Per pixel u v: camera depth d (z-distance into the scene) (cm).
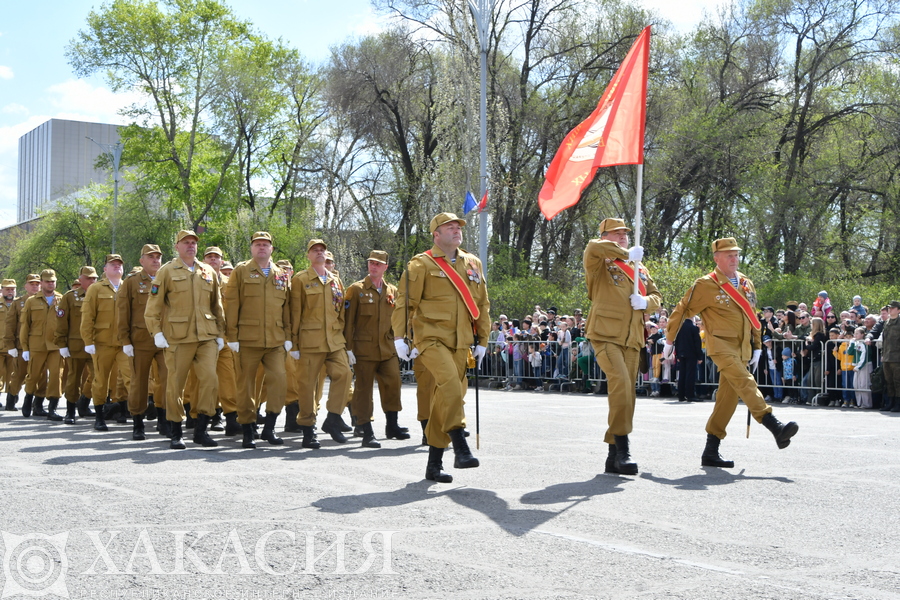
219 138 4384
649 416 1348
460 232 754
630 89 837
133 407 1081
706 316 838
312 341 1013
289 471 780
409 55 3688
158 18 4172
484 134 2455
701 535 519
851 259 3688
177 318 984
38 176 19938
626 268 789
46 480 721
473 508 599
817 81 3541
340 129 3969
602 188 3772
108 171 5169
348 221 3978
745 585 414
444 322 732
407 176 3862
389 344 1063
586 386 2056
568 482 711
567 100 3650
